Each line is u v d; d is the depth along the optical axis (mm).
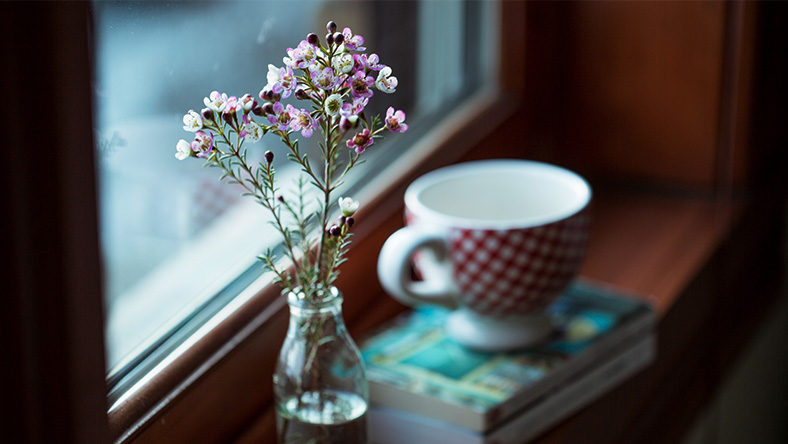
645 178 1172
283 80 667
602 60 1146
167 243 808
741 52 1107
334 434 741
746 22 1097
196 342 778
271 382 832
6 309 635
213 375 777
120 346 771
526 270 827
